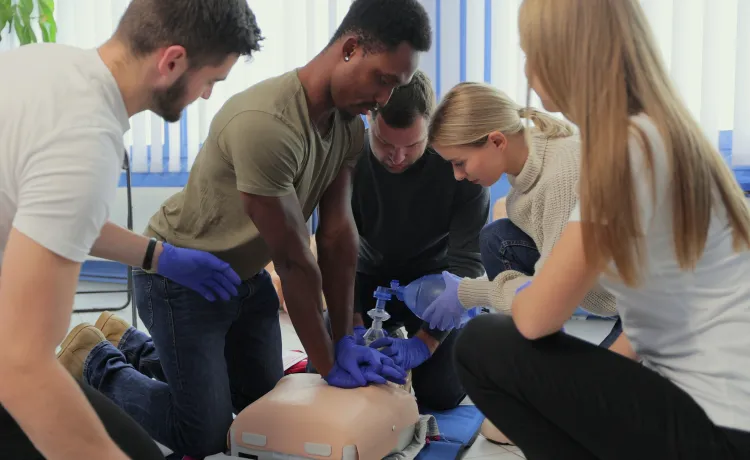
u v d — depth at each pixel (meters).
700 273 0.82
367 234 1.75
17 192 0.75
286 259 1.23
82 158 0.72
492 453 1.42
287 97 1.19
